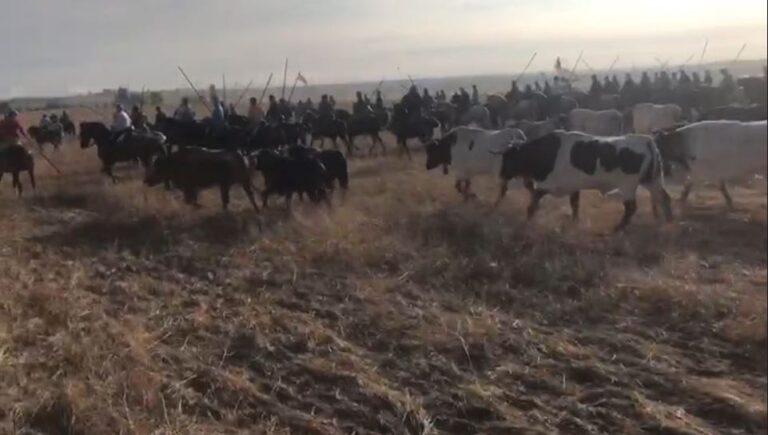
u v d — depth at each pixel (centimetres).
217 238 1330
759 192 1686
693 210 1512
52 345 760
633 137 1371
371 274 1098
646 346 848
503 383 759
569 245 1220
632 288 1013
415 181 1842
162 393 682
